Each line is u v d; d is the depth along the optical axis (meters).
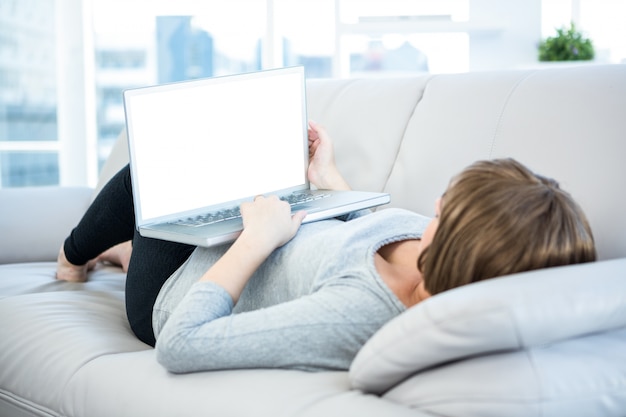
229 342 0.93
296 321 0.92
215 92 1.25
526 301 0.74
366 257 1.00
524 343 0.76
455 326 0.75
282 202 1.11
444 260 0.86
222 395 0.90
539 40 4.06
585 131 1.25
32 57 3.87
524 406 0.76
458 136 1.43
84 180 4.02
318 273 1.00
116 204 1.46
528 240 0.83
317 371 0.94
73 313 1.33
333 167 1.46
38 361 1.18
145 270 1.26
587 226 0.89
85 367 1.11
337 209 1.20
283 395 0.87
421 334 0.77
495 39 4.07
